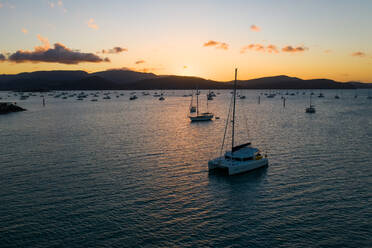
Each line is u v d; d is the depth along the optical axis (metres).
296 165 44.88
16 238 23.98
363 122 95.94
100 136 71.38
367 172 40.78
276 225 26.31
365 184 36.06
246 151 45.78
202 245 23.19
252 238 24.20
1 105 147.12
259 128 84.38
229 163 41.75
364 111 139.12
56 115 128.88
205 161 47.56
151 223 26.62
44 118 115.88
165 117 120.38
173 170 42.44
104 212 28.69
